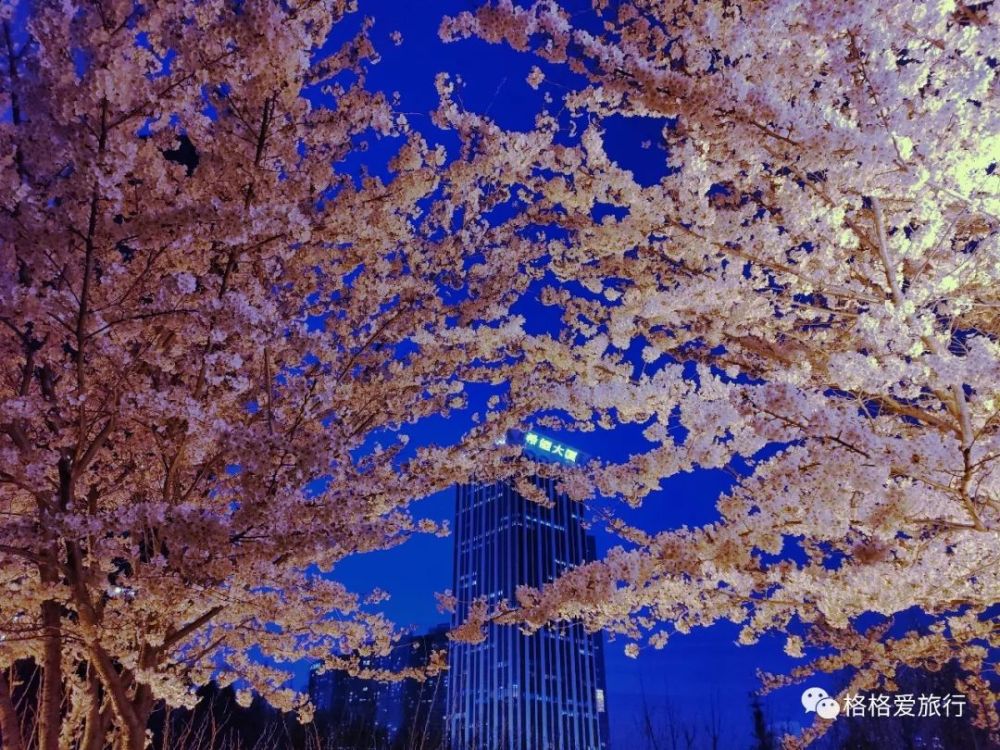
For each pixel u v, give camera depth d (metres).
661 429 4.02
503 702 90.44
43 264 4.10
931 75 4.04
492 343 5.81
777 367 4.95
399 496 5.67
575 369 5.15
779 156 4.28
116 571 5.66
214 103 4.85
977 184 4.14
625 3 4.77
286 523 4.19
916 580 4.09
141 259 5.01
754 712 15.81
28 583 5.44
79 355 4.34
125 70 3.69
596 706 97.31
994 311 4.95
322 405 5.52
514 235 6.43
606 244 4.97
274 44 4.19
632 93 4.17
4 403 4.05
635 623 5.89
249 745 16.58
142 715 5.74
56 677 5.13
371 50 5.22
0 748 4.89
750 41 4.25
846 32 3.61
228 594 4.72
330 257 6.16
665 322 5.21
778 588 5.01
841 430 3.10
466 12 4.16
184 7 4.41
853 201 4.30
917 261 4.54
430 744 24.47
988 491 3.64
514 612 3.99
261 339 4.17
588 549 104.56
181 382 5.89
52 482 5.32
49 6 4.04
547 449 68.31
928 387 4.40
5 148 4.38
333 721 23.53
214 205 4.01
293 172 5.23
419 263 6.37
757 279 5.09
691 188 4.59
